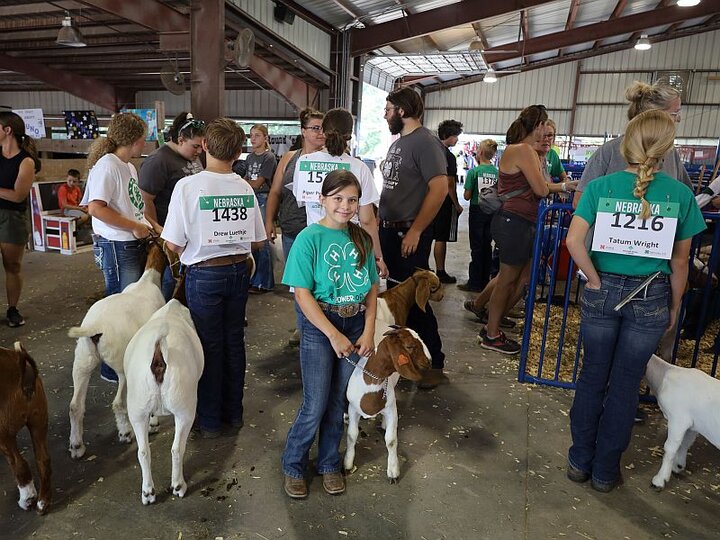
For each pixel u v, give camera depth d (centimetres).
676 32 1705
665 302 231
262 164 589
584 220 233
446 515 233
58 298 523
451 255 849
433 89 2038
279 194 403
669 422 248
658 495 251
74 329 243
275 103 1719
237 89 1734
